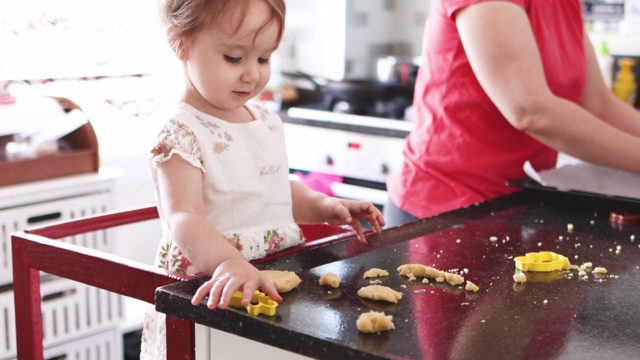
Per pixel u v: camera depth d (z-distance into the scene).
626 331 0.97
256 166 1.35
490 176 1.70
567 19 1.75
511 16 1.53
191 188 1.24
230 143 1.32
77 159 2.28
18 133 2.34
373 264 1.21
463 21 1.58
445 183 1.72
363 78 3.47
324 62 3.45
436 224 1.45
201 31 1.22
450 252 1.28
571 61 1.74
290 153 3.19
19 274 1.33
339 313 1.00
